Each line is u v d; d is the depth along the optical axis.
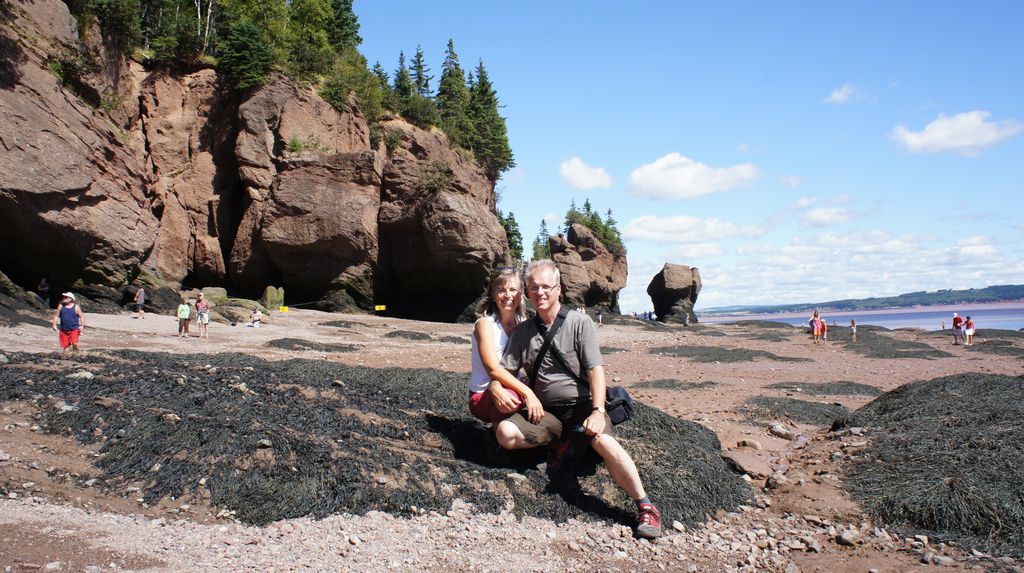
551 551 4.33
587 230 77.19
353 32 64.75
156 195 40.59
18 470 4.34
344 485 4.68
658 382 15.41
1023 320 158.25
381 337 28.50
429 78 74.25
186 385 6.14
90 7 33.19
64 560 3.36
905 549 4.64
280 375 7.41
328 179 43.47
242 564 3.62
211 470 4.66
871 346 30.27
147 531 3.91
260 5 47.88
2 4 25.94
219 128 43.56
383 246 47.12
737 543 4.76
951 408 7.13
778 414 10.63
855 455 6.48
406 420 6.25
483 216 47.28
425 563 3.93
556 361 5.02
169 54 41.97
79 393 5.64
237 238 42.81
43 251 26.69
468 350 23.86
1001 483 5.23
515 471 5.26
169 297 31.33
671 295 75.38
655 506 5.14
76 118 27.88
